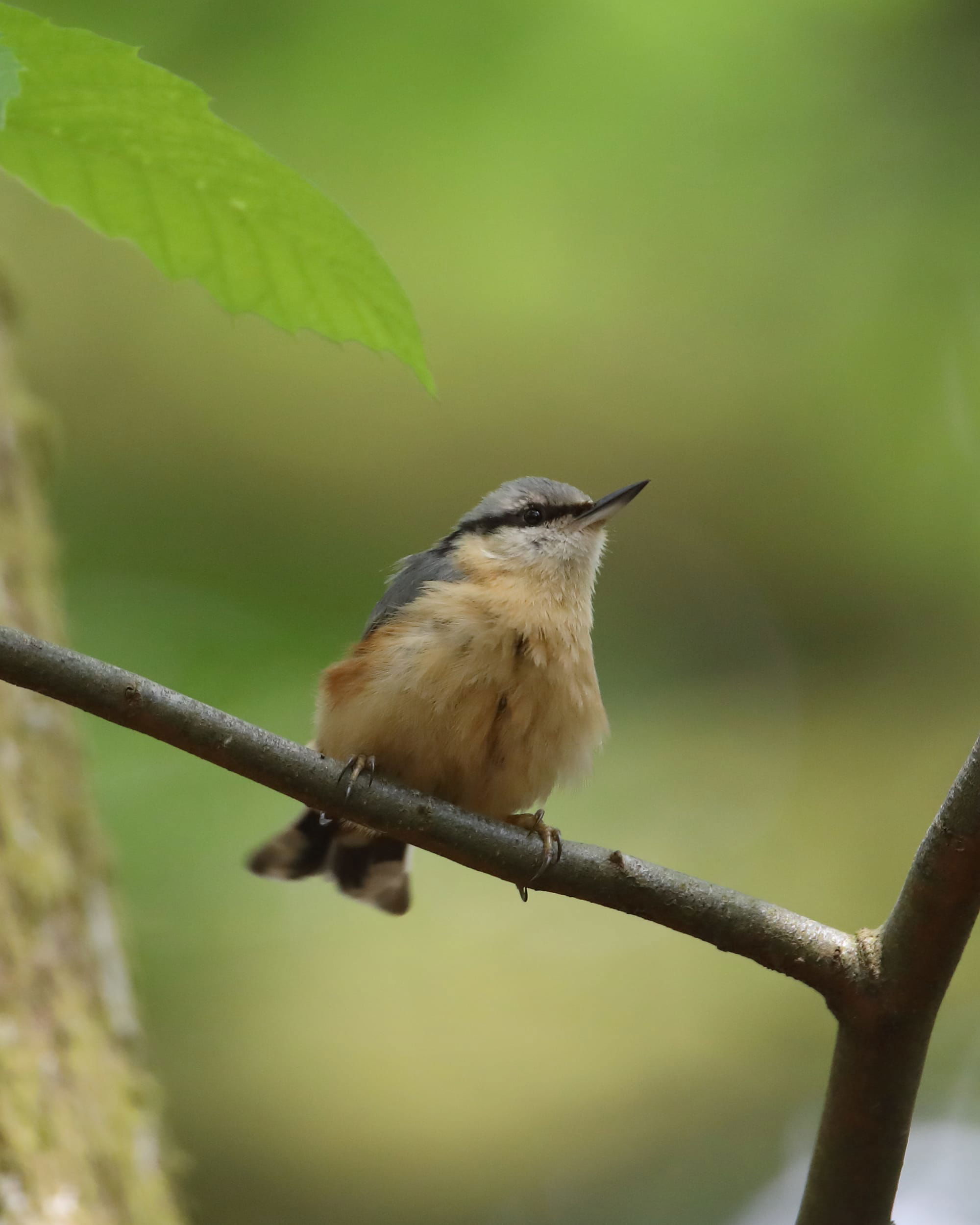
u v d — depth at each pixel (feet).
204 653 36.17
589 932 42.45
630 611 43.75
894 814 41.32
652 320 38.32
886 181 33.76
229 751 15.78
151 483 40.19
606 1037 40.34
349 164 33.01
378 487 41.60
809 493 41.01
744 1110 39.40
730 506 42.42
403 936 41.29
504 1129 38.40
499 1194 37.06
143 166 11.64
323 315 12.58
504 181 33.91
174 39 29.30
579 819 41.32
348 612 38.63
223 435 40.81
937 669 42.50
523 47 30.89
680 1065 40.24
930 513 39.27
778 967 14.82
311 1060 38.22
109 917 25.48
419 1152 38.04
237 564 39.22
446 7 30.01
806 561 42.55
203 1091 36.76
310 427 41.55
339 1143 37.14
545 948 42.32
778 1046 40.98
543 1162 37.91
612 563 43.60
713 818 41.70
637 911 15.75
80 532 38.81
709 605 43.73
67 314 40.34
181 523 39.70
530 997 40.93
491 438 41.81
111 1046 23.84
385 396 41.73
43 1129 21.15
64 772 25.62
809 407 38.81
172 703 15.25
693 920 15.38
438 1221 37.09
